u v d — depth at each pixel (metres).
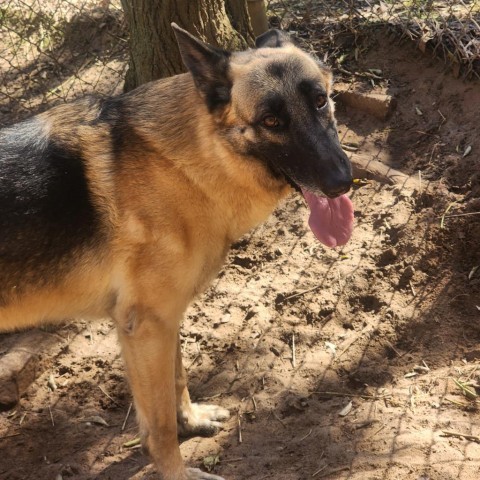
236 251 2.51
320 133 1.90
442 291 2.35
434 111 2.73
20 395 2.23
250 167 1.94
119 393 2.23
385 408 2.10
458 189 2.54
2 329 2.03
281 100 1.89
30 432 2.16
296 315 2.34
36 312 2.00
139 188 1.93
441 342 2.25
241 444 2.09
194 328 2.34
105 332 2.36
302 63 1.91
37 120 1.98
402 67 2.85
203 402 2.19
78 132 1.95
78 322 2.38
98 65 3.14
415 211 2.51
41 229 1.92
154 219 1.93
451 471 1.93
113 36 3.20
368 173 2.62
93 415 2.19
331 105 1.95
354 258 2.43
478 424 2.04
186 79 1.97
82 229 1.94
